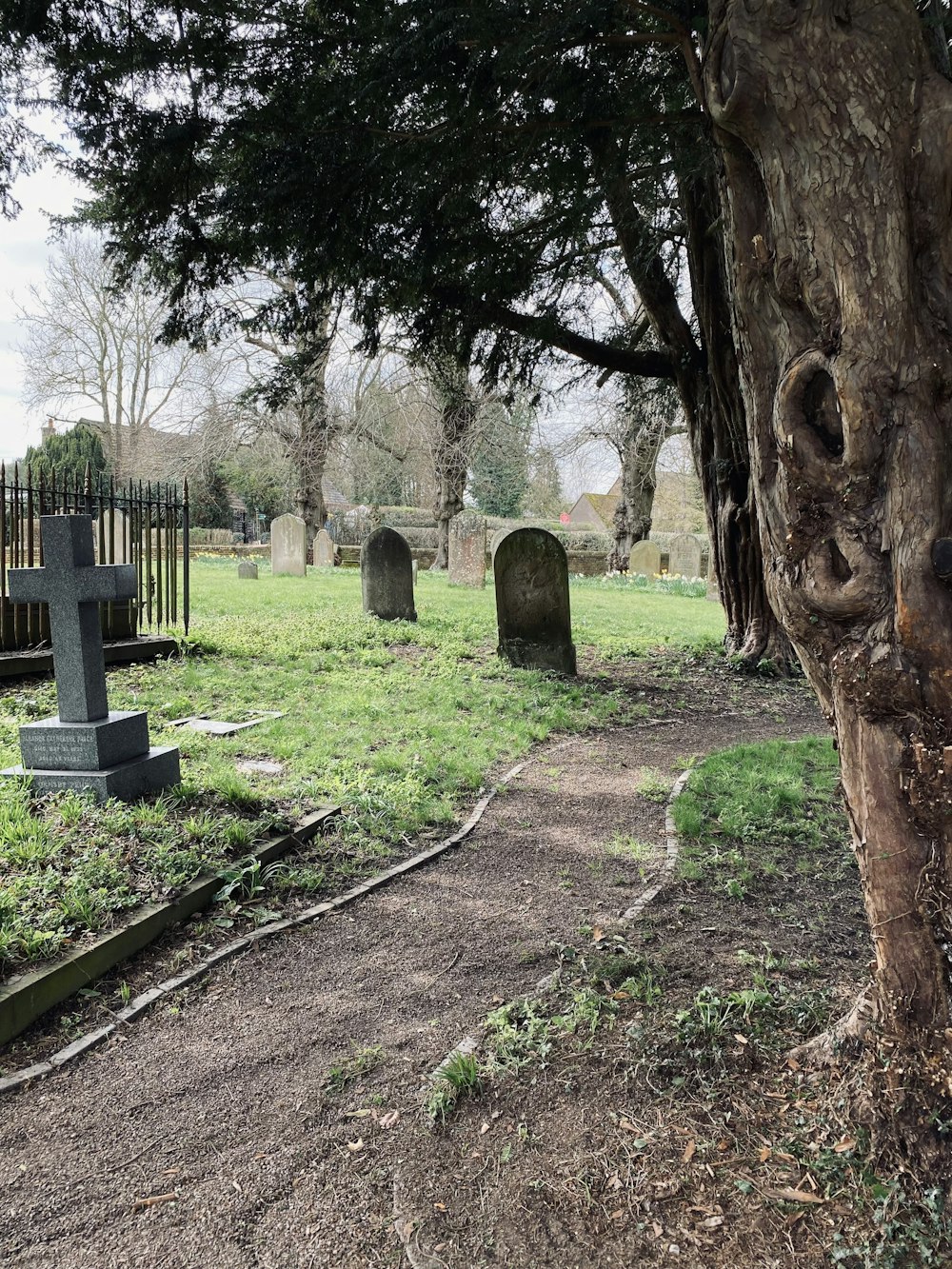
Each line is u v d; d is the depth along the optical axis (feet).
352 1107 8.41
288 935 12.07
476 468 124.88
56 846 12.52
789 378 7.11
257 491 122.83
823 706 7.86
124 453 118.93
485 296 25.91
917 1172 6.74
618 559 96.07
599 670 34.47
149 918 11.42
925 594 6.54
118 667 28.45
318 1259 6.61
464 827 16.43
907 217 6.57
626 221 27.73
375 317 23.73
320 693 26.48
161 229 19.27
